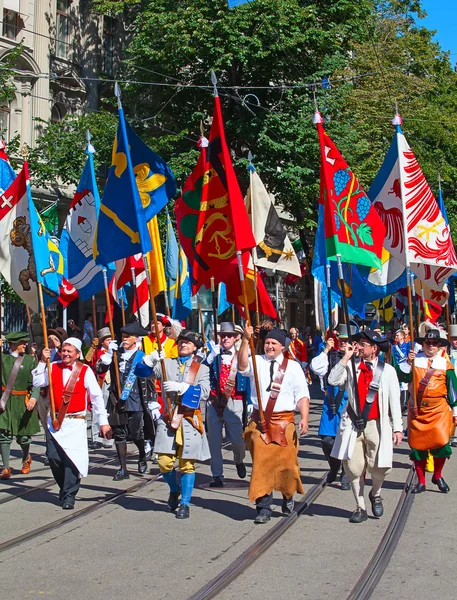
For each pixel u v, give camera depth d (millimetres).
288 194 25969
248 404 11273
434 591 5988
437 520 8297
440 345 10047
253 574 6367
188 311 15914
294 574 6371
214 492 9859
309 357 31766
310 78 25875
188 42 24391
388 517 8430
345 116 27953
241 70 25984
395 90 30531
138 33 26578
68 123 24594
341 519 8352
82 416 8836
